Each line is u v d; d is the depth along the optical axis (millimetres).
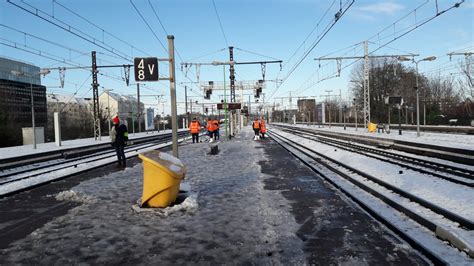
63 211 8453
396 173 12477
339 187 10609
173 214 7922
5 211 8617
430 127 40406
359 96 79062
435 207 7414
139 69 10664
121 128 16406
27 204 9336
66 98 82375
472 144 20656
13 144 38375
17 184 11914
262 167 15484
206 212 8047
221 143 30781
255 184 11445
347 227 6805
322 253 5500
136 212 8117
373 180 10844
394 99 34875
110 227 7047
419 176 11664
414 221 6914
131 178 13211
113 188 11242
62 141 38000
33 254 5711
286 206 8516
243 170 14602
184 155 21078
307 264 5102
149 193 8305
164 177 8188
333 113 101375
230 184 11492
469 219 6418
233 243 6027
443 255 5109
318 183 11648
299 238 6211
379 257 5305
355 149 22875
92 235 6582
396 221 6926
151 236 6461
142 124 73312
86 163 18016
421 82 69312
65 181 12992
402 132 38906
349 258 5281
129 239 6324
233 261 5270
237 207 8469
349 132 41562
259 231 6641
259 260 5285
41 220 7711
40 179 12867
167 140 40406
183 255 5547
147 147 28734
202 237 6359
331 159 16609
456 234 5496
